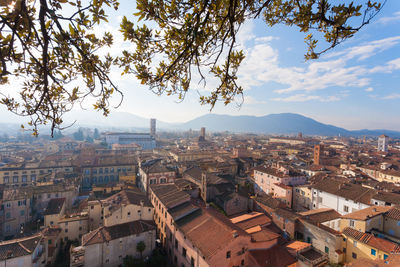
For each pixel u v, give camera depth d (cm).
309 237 4556
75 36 647
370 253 3709
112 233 4428
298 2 712
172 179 8044
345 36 696
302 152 17475
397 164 11025
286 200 6875
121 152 17025
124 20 671
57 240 5066
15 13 532
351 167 10269
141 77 779
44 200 6769
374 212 4322
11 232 6044
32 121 822
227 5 706
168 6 653
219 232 3675
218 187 6738
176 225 4247
